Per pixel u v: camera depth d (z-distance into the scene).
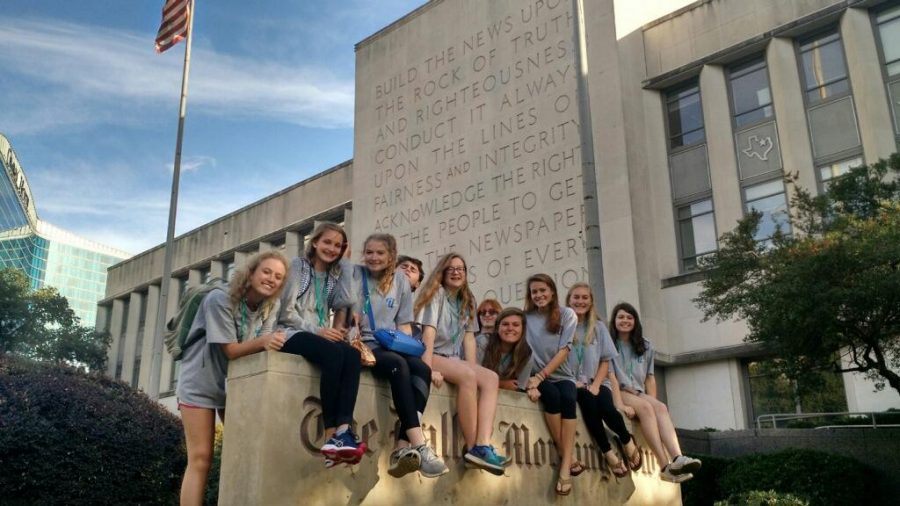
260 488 4.60
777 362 16.31
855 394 19.88
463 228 27.44
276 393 4.83
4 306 35.94
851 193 16.86
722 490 15.02
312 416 5.02
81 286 109.69
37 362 9.88
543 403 7.20
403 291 6.09
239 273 5.21
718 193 23.92
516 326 7.24
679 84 25.84
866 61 22.05
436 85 30.19
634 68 25.80
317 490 4.92
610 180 24.19
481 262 26.45
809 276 14.63
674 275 23.95
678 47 25.80
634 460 7.96
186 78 23.52
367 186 31.78
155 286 44.47
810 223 17.06
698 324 22.91
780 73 23.41
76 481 8.24
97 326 47.53
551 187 25.14
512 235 25.81
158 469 8.95
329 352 5.03
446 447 6.03
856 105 22.03
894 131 21.45
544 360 7.44
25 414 8.17
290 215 37.59
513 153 26.64
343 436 4.74
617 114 24.58
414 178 29.92
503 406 6.71
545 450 7.05
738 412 21.75
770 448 16.88
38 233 105.38
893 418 17.34
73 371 9.76
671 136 25.69
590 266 12.33
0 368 8.81
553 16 26.77
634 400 8.47
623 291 23.08
